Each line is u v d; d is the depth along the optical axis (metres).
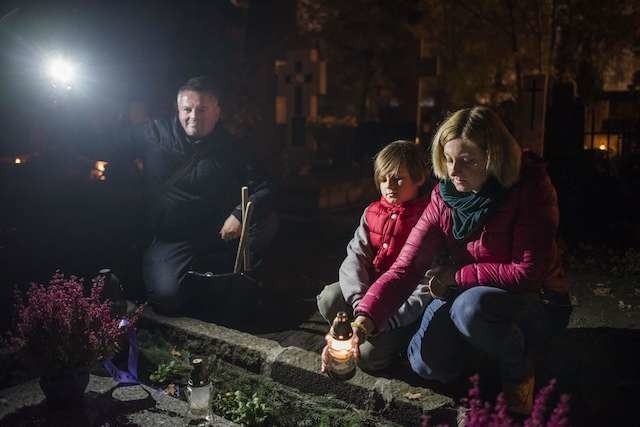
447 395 3.12
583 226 7.11
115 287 3.87
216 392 3.42
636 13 10.68
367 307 2.98
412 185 3.33
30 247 5.99
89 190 7.59
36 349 3.10
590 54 11.55
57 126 7.88
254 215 4.34
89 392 3.38
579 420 3.01
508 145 2.78
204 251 4.42
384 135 13.57
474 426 2.45
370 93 20.20
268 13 12.22
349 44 18.84
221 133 4.45
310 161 11.86
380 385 3.16
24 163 7.59
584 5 10.62
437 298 3.07
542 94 8.86
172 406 3.26
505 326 2.82
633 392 3.26
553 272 3.12
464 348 3.13
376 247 3.45
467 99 12.88
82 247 6.11
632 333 4.00
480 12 12.05
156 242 4.50
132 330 3.74
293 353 3.54
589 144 10.22
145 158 4.46
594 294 4.80
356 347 2.90
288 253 6.39
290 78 12.27
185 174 4.34
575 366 3.54
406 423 3.04
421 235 3.07
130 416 3.15
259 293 4.53
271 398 3.33
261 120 12.31
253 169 4.46
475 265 2.92
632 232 6.77
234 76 11.84
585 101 11.13
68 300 3.29
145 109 10.10
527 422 2.34
